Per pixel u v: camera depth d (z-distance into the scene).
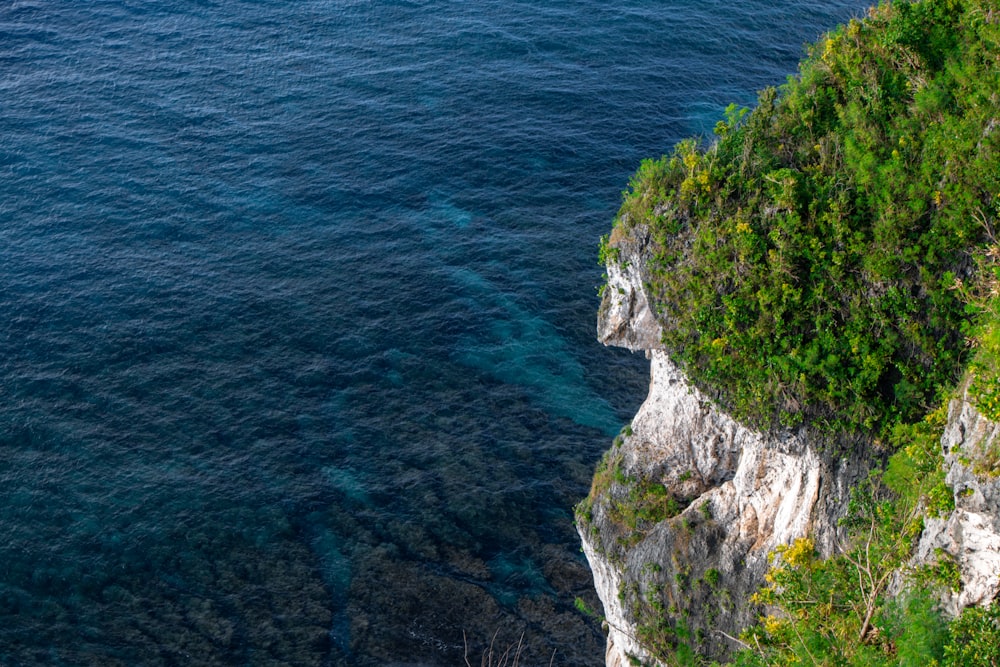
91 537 49.81
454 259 68.75
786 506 34.41
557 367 61.09
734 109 37.16
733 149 35.97
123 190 74.06
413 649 45.84
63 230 70.12
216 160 77.50
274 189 74.69
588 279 67.25
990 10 34.28
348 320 63.62
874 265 31.52
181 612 46.66
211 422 56.47
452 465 54.47
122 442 55.03
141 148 78.44
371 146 79.00
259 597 47.53
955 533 25.16
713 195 34.78
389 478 53.66
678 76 86.88
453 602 47.78
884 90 35.16
